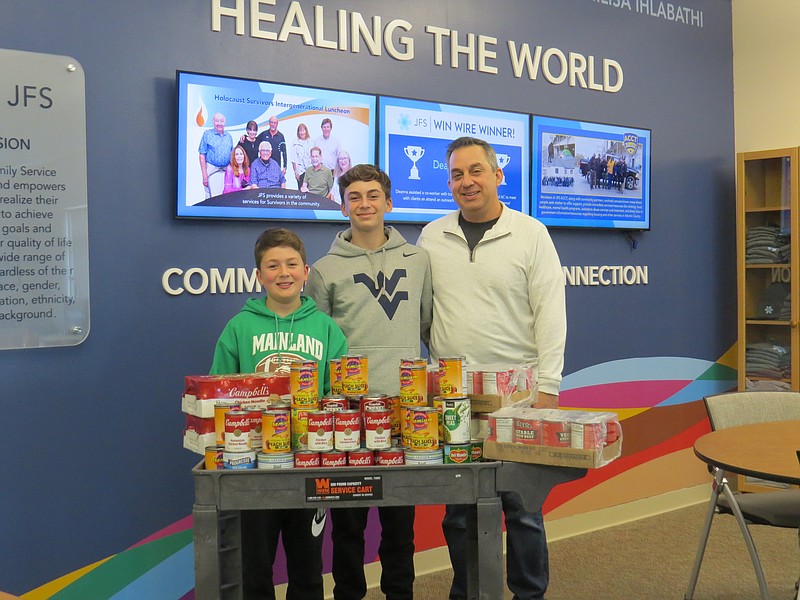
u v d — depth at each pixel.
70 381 2.85
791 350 4.64
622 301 4.46
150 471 3.03
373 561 3.54
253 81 3.16
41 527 2.80
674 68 4.70
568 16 4.19
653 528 4.34
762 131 4.92
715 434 2.88
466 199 2.79
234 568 2.00
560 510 4.20
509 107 3.97
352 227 2.75
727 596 3.36
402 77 3.60
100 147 2.89
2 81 2.68
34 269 2.75
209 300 3.15
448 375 2.03
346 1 3.43
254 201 3.19
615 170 4.33
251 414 1.94
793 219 4.59
